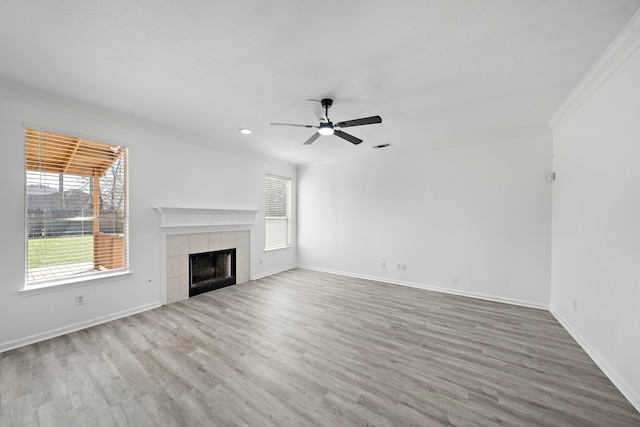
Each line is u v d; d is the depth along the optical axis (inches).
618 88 78.6
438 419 65.2
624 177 76.0
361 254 208.8
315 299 156.3
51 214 108.5
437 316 130.8
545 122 137.0
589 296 96.0
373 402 71.2
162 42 73.5
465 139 162.2
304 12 62.0
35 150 103.6
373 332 113.0
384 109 118.4
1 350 95.4
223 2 59.3
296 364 88.8
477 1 58.6
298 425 63.3
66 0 58.6
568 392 75.1
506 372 84.6
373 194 202.8
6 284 97.0
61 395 73.3
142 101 111.5
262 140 167.8
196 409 68.3
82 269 117.1
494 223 154.9
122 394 73.7
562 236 123.0
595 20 64.4
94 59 81.7
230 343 103.0
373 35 70.0
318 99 108.1
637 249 70.3
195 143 159.5
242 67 85.9
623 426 63.1
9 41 72.6
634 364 70.6
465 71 87.7
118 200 128.2
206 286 168.2
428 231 177.9
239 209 185.5
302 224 243.6
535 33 69.2
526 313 135.0
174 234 150.3
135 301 133.2
